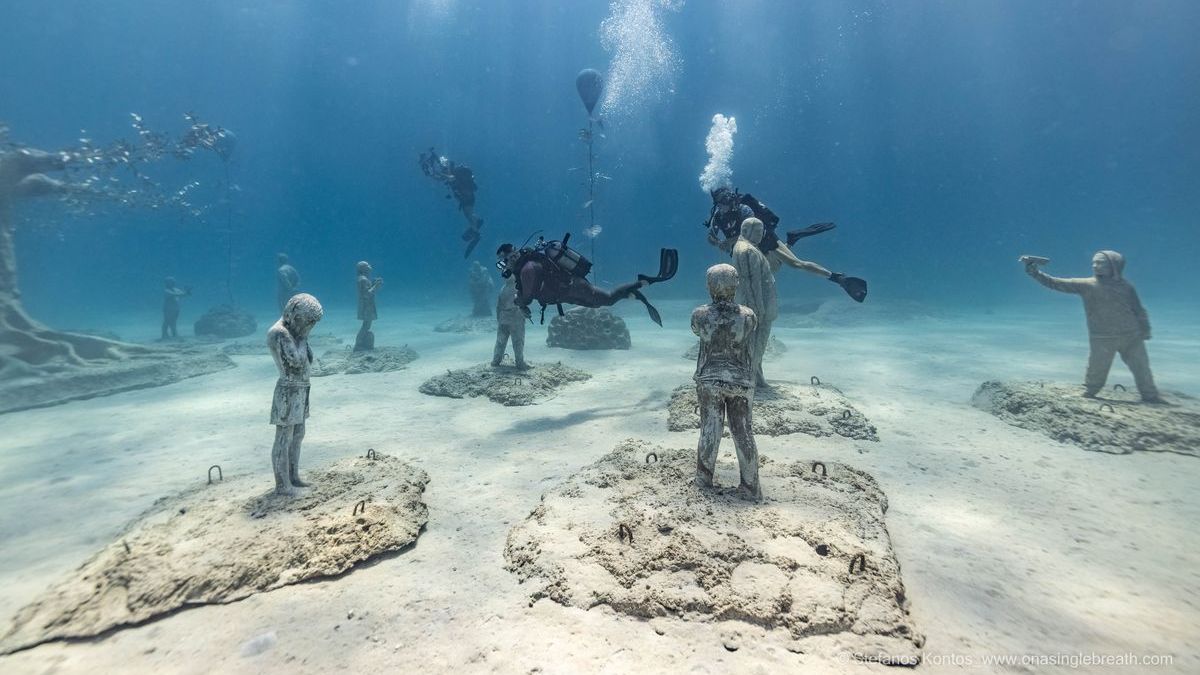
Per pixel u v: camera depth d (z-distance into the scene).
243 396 9.02
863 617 2.73
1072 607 2.96
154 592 2.99
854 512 3.92
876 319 19.47
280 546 3.43
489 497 4.60
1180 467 5.14
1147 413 6.13
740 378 4.09
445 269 71.50
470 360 12.02
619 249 56.75
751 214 7.78
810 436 6.14
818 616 2.72
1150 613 2.89
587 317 13.59
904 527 3.96
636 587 2.99
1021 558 3.51
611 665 2.47
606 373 10.30
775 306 7.32
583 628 2.74
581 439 6.23
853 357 11.62
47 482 5.21
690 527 3.63
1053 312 22.94
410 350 12.73
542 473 5.16
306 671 2.47
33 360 10.14
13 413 8.09
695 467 4.79
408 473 4.89
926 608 2.94
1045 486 4.74
